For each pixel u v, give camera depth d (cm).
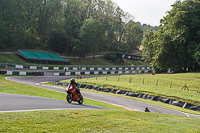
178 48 4856
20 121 633
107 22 10650
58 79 4616
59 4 8662
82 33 8094
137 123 788
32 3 7600
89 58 8956
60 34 8306
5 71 4278
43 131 552
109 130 629
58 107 1127
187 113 2041
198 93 2859
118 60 9600
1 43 6384
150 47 5859
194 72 4819
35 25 8169
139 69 8344
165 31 5088
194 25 4775
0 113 734
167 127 771
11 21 6919
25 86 2534
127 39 11581
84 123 688
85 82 3672
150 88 3152
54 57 7219
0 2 6781
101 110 1061
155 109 2044
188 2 4984
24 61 6100
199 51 4391
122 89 3166
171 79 3994
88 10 10631
